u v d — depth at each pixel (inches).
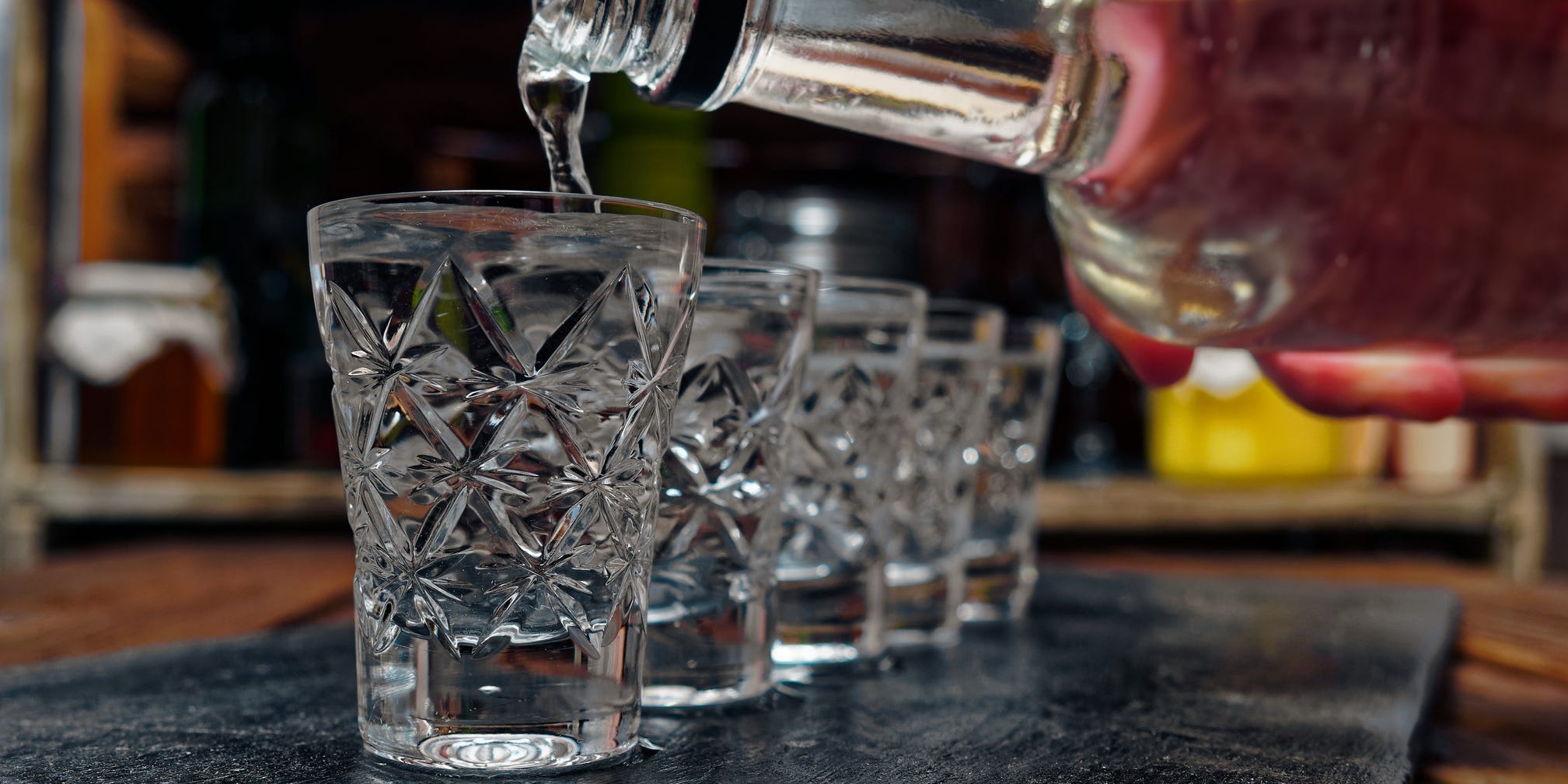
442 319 10.6
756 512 12.6
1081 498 28.5
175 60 31.8
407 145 32.8
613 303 10.8
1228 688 13.6
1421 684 13.8
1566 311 12.0
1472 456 30.3
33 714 12.4
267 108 28.2
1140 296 12.9
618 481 11.0
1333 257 11.8
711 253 31.0
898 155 32.4
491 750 10.8
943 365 15.5
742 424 12.5
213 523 31.2
